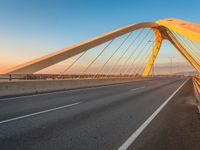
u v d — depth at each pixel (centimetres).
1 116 650
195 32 1895
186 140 424
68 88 1961
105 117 651
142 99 1137
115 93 1485
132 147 382
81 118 632
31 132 473
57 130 493
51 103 952
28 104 915
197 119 627
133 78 4284
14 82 1358
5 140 414
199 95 1249
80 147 379
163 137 445
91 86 2338
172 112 744
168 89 1894
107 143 403
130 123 572
